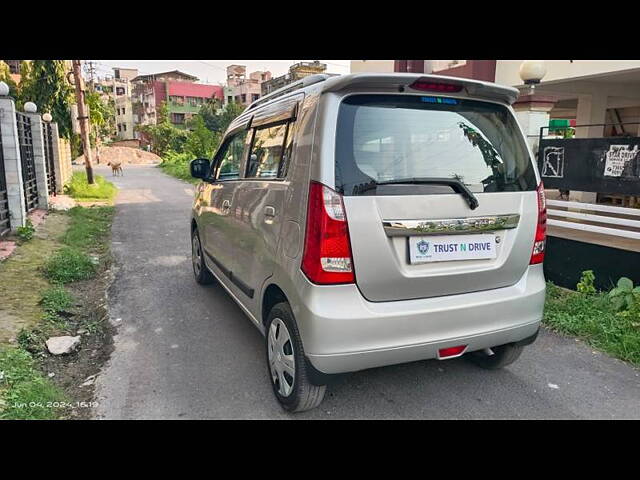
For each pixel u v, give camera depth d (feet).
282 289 9.39
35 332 14.11
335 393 10.87
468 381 11.45
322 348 8.30
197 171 17.06
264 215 10.46
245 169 12.69
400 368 12.10
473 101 9.69
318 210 8.28
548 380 11.55
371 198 8.36
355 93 8.70
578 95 37.11
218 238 14.80
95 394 10.84
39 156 36.50
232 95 251.80
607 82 34.88
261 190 10.88
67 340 13.64
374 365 8.66
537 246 10.12
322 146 8.42
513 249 9.69
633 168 16.44
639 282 16.20
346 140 8.48
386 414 10.06
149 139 215.10
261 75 245.04
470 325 9.21
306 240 8.46
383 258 8.45
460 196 9.02
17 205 26.09
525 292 9.86
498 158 9.80
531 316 9.97
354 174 8.41
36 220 31.86
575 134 38.06
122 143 214.69
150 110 243.81
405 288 8.74
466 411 10.18
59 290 17.71
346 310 8.30
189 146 116.78
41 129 36.50
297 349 9.16
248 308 12.08
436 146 9.16
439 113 9.27
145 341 13.87
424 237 8.80
